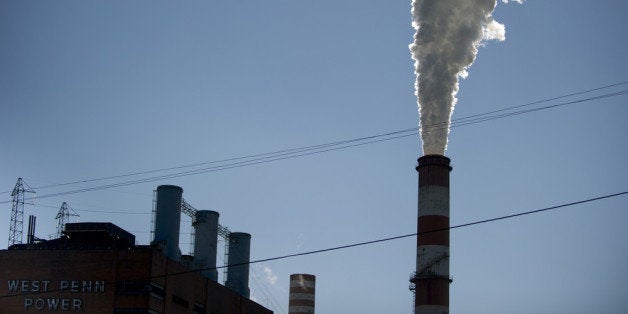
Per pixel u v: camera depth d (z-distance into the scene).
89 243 83.81
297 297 143.50
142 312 79.38
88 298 80.62
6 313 81.19
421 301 94.38
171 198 95.25
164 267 83.94
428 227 95.06
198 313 93.44
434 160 96.44
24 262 82.44
